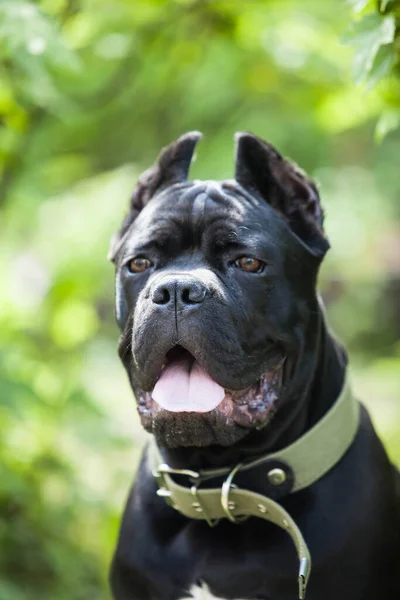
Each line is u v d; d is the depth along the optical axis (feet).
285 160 12.97
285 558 11.92
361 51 12.60
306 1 23.07
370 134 38.17
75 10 19.57
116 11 20.63
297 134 30.94
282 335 12.06
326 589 11.94
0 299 22.13
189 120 29.99
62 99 19.60
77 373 21.89
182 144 13.39
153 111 29.14
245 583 12.05
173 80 25.66
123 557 12.71
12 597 17.46
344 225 35.01
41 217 25.48
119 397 28.43
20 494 18.85
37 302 23.89
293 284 12.28
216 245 12.01
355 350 44.98
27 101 19.45
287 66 20.89
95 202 25.79
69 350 24.95
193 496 12.09
